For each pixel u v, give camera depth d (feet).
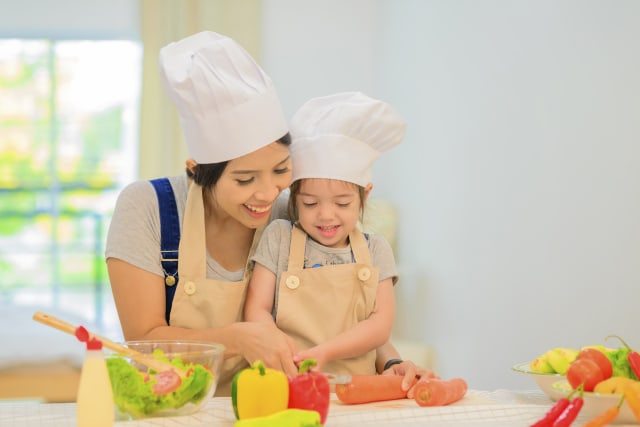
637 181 8.25
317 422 3.75
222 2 16.72
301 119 5.94
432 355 13.14
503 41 11.03
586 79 9.15
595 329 8.96
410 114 14.70
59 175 20.03
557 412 3.91
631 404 4.14
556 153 9.74
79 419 3.56
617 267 8.59
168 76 5.28
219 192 5.31
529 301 10.30
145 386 4.05
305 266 5.86
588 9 9.09
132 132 19.97
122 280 5.41
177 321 5.56
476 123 11.85
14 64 19.60
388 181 15.72
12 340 10.12
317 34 17.10
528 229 10.36
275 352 5.02
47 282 20.22
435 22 13.47
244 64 5.29
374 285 5.81
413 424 4.23
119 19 17.84
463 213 12.26
